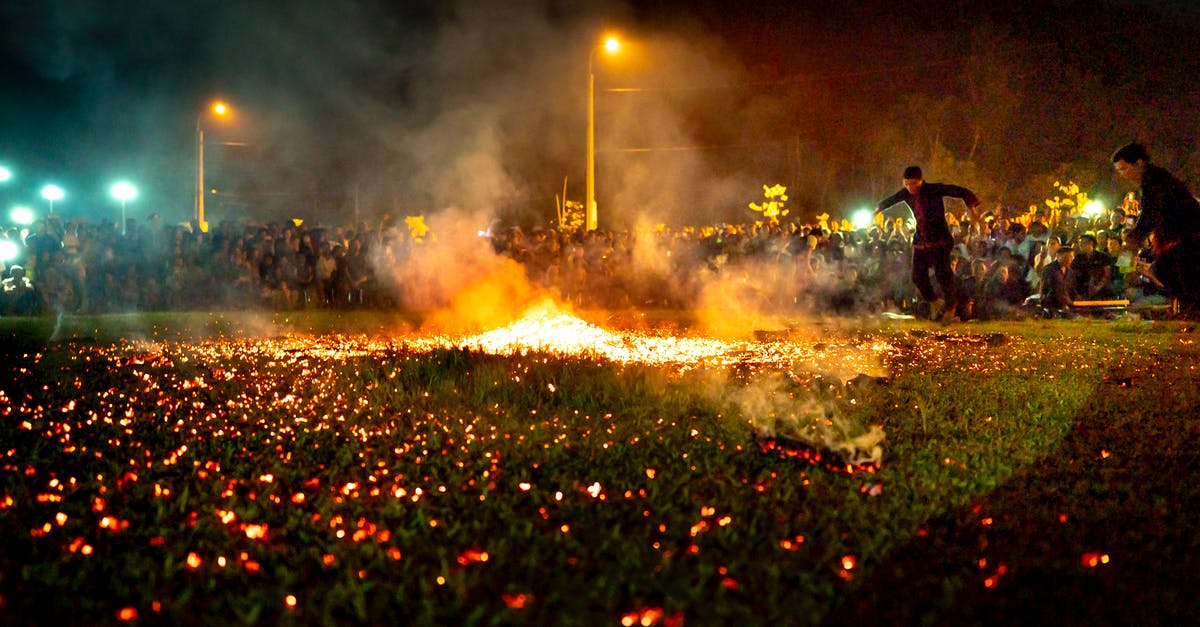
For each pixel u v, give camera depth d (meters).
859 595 4.11
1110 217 21.97
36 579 4.31
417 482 5.88
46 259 21.08
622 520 5.05
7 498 5.49
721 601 3.99
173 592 4.19
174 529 5.02
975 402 8.41
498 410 8.05
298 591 4.18
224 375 10.29
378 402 8.52
